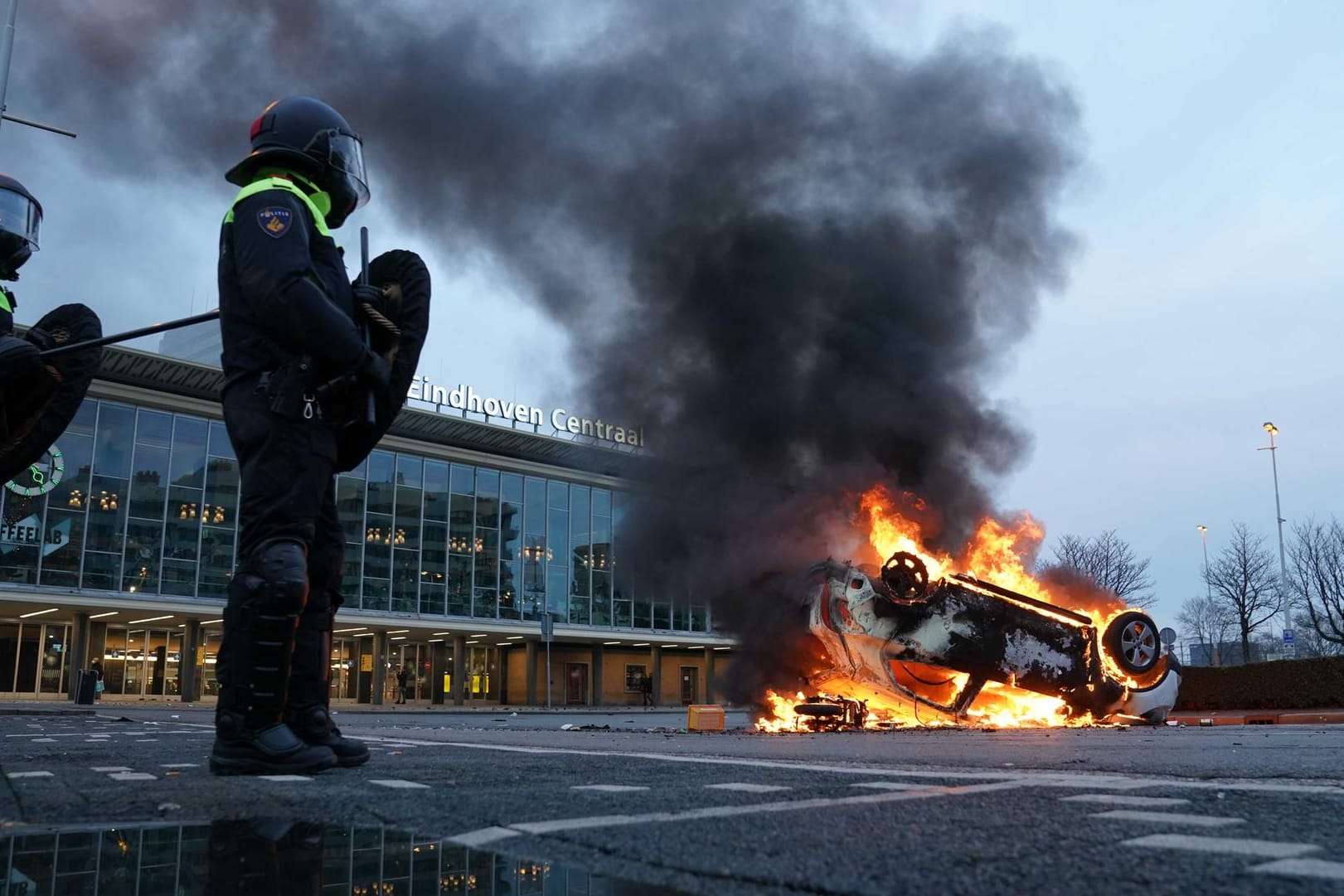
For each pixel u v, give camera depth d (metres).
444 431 40.66
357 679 41.75
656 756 5.49
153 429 33.78
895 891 1.51
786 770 4.19
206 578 34.00
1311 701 22.39
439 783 3.49
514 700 45.47
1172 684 14.22
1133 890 1.50
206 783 3.53
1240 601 46.88
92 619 34.78
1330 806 2.68
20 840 2.10
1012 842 2.00
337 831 2.22
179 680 36.75
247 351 4.41
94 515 32.19
